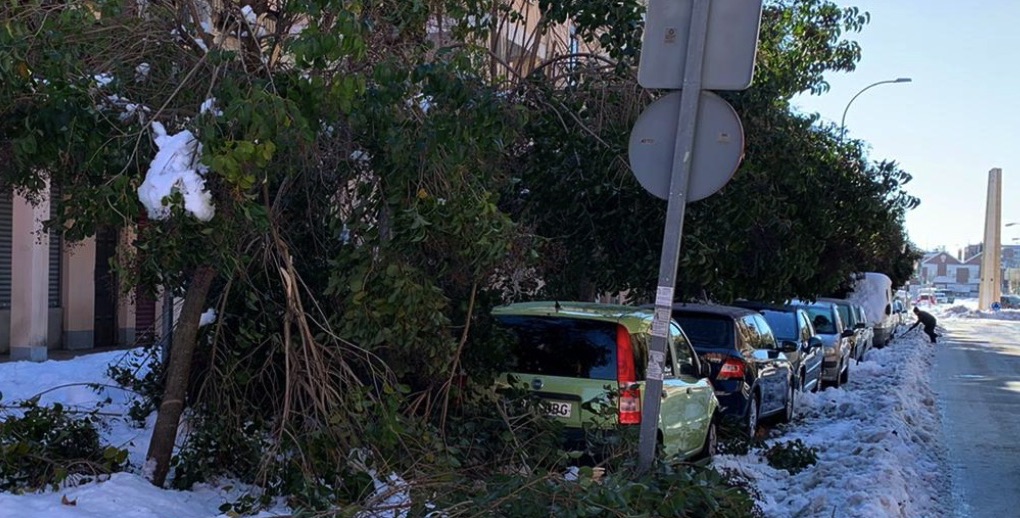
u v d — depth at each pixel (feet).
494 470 21.93
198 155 16.71
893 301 130.21
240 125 16.65
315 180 21.33
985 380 72.18
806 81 46.03
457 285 21.93
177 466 20.89
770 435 39.78
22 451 19.06
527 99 27.30
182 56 19.22
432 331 20.56
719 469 28.71
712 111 18.04
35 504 17.37
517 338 25.03
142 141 17.56
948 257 542.98
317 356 20.06
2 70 16.01
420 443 19.97
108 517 17.06
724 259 32.91
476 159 20.47
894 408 45.16
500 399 23.63
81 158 18.34
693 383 28.89
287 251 20.24
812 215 41.63
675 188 18.12
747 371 36.45
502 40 35.76
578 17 27.81
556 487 16.93
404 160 18.49
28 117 16.98
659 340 18.25
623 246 32.83
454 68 19.06
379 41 19.69
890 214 48.75
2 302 48.11
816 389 57.77
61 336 50.98
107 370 33.83
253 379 22.22
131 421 27.66
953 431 44.29
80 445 21.15
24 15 17.29
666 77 18.38
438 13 23.27
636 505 17.03
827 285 52.44
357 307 19.45
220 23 19.83
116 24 18.58
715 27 18.03
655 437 18.37
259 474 19.65
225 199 17.39
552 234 31.60
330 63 18.34
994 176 284.00
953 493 30.58
